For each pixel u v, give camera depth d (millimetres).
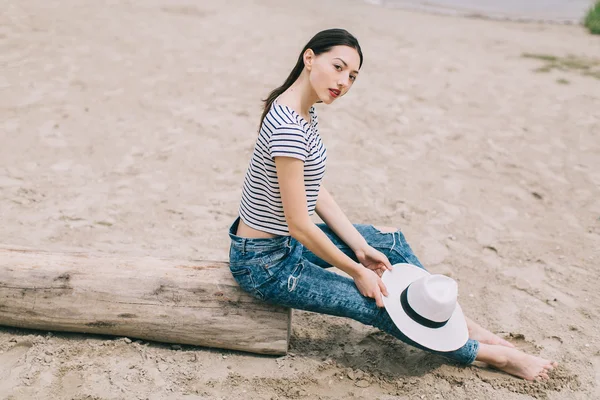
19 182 4711
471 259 4160
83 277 3023
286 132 2533
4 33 7898
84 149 5316
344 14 11352
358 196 4898
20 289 3016
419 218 4648
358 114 6539
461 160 5676
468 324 3258
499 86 7766
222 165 5254
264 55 8195
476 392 2965
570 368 3154
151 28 8906
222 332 3025
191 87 6859
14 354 3047
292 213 2621
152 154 5336
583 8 14023
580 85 7996
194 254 3988
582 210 4879
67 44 7789
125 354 3064
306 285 2852
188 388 2893
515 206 4910
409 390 2967
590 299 3750
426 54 9000
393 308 2918
